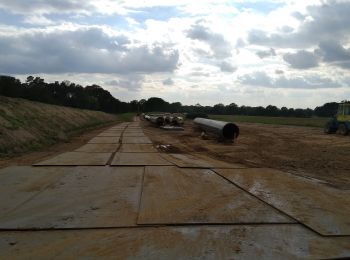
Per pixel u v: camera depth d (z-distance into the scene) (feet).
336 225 20.53
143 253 16.65
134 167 38.55
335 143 71.10
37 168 37.58
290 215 22.24
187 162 42.52
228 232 19.36
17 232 19.26
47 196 26.37
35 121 74.43
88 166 38.75
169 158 45.88
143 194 27.04
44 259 16.01
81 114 145.59
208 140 77.61
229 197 26.50
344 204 25.07
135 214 22.20
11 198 25.86
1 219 21.24
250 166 41.75
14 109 71.72
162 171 36.40
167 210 23.04
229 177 33.76
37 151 55.36
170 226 20.21
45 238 18.42
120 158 44.96
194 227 20.10
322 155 53.52
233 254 16.58
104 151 53.42
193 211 22.89
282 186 30.48
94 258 16.12
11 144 52.54
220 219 21.36
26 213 22.41
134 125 155.33
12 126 58.49
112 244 17.67
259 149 61.11
